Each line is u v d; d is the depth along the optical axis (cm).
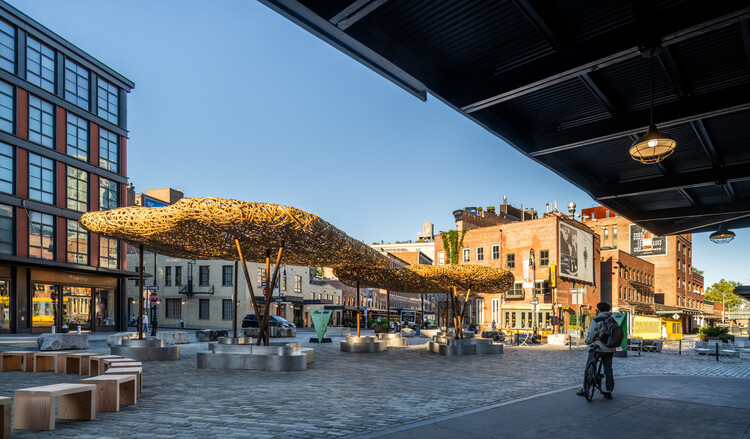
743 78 990
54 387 610
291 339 2894
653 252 6512
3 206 2973
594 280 4806
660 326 2761
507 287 2270
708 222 2036
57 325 3284
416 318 7369
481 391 954
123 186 3888
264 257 1606
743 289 1994
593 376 850
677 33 730
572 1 752
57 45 3338
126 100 3978
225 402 777
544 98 1078
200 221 1180
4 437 523
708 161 1459
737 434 620
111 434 566
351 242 1497
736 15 688
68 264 3266
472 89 970
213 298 4747
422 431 609
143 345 1455
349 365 1402
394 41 855
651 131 838
